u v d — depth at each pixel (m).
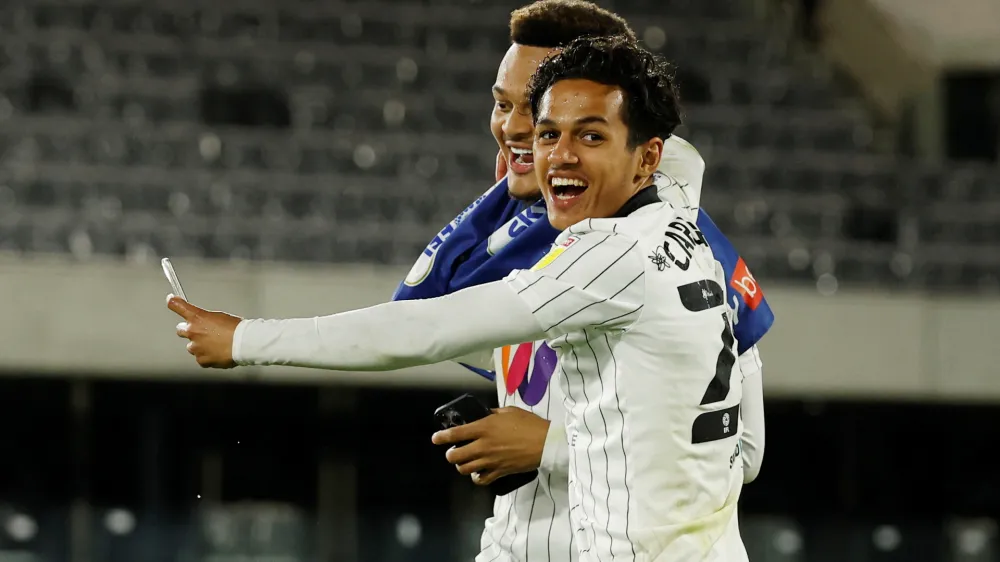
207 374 26.09
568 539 8.02
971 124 38.38
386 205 30.64
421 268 8.55
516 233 8.27
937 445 28.77
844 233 32.16
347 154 32.06
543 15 8.14
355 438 27.98
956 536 28.62
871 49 39.75
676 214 7.20
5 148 31.05
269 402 27.70
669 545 6.66
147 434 27.38
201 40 35.69
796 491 28.75
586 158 6.78
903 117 39.22
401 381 26.16
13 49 34.19
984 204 32.50
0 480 26.98
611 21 8.28
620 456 6.73
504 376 8.34
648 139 6.95
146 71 34.47
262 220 29.33
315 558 27.69
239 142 31.83
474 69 35.69
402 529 28.00
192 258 28.73
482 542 8.75
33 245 28.47
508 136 8.16
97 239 28.55
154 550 27.17
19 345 25.77
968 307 27.08
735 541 7.09
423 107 34.09
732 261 8.16
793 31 40.41
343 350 6.68
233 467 27.66
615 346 6.74
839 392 26.92
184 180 30.39
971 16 38.41
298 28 36.59
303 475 27.81
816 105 36.81
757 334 8.12
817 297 27.02
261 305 26.03
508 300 6.61
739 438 7.21
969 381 27.03
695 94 36.88
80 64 34.12
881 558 28.64
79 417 27.23
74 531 27.05
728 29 38.88
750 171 33.16
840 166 33.44
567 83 6.82
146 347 25.95
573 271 6.61
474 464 7.80
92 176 30.11
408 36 36.88
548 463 7.76
